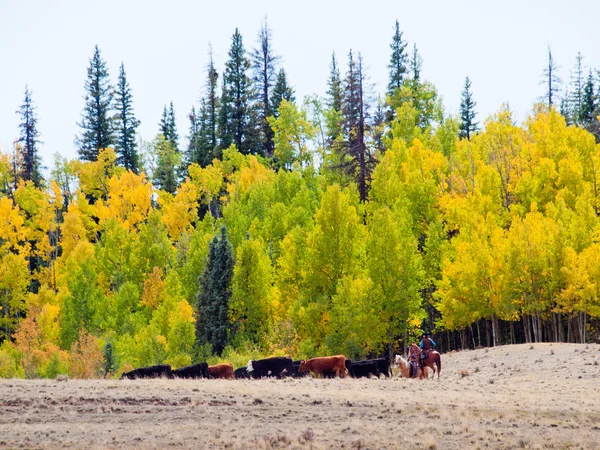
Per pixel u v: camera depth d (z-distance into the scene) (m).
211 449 18.73
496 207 73.06
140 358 57.50
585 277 56.34
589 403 26.41
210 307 66.50
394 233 61.66
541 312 62.59
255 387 27.95
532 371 40.59
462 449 19.30
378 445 19.33
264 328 64.12
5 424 21.03
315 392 26.86
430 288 70.50
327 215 63.78
